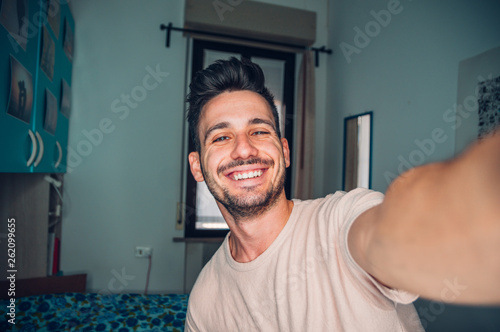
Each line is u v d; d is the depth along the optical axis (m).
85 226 2.55
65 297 1.78
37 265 1.90
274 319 0.70
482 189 0.15
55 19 1.87
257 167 0.74
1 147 1.12
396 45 2.18
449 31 1.73
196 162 0.92
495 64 1.44
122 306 1.85
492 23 1.47
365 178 2.49
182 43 2.78
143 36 2.70
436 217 0.17
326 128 3.15
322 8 3.20
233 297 0.78
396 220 0.20
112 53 2.63
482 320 1.40
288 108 3.11
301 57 3.12
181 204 2.73
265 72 3.08
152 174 2.70
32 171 1.49
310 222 0.72
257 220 0.74
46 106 1.69
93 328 1.58
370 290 0.51
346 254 0.46
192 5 2.67
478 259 0.15
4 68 1.13
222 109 0.79
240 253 0.81
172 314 1.79
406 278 0.20
